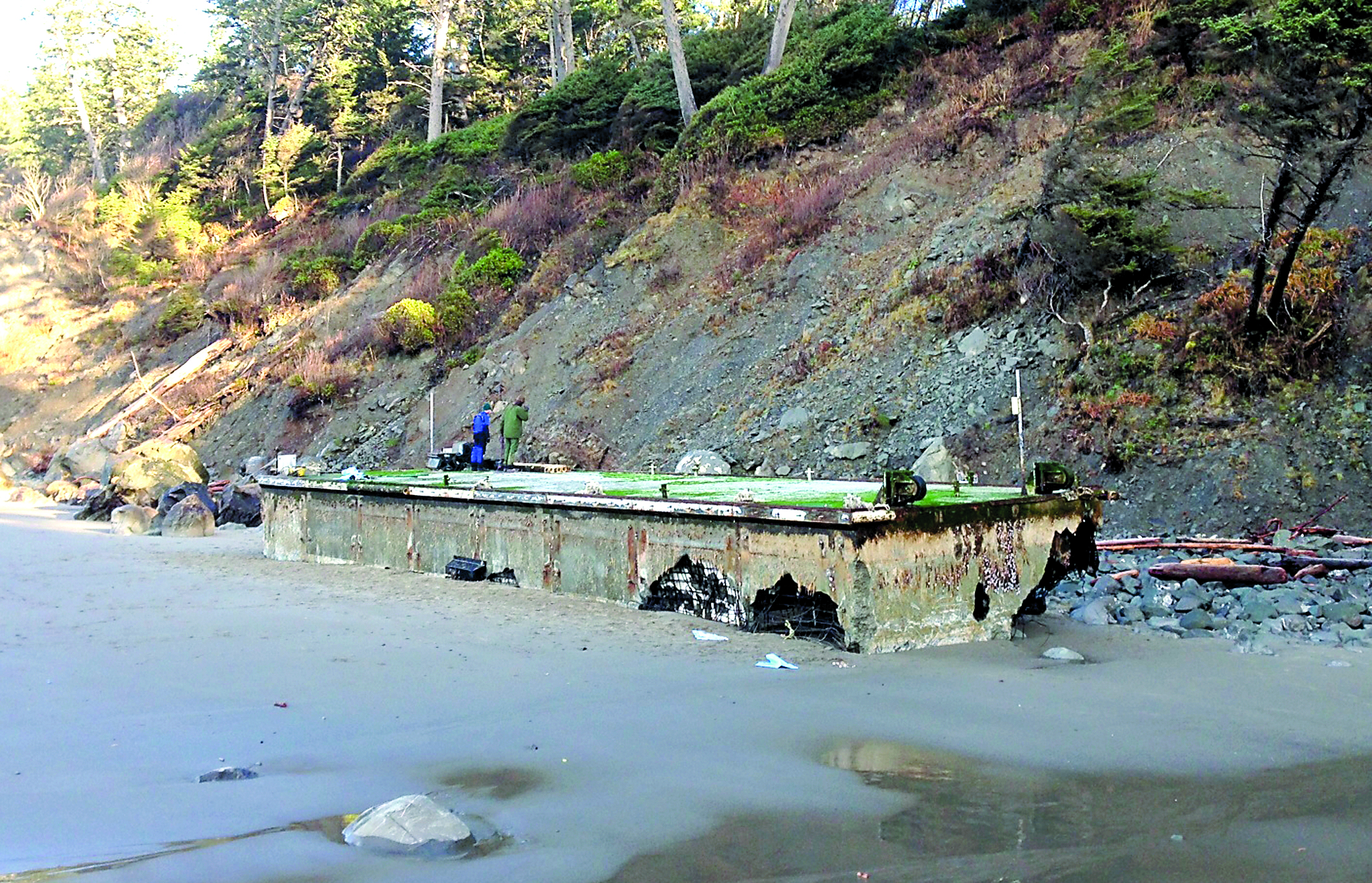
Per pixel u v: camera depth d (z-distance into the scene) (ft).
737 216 88.33
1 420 139.44
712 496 32.30
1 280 166.09
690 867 14.15
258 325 130.93
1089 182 57.67
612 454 70.85
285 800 16.71
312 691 23.32
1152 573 36.63
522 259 104.12
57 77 244.42
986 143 77.77
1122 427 49.88
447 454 56.75
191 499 63.82
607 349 81.71
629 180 109.09
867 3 108.17
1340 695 22.94
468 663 25.79
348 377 100.37
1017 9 94.12
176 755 18.98
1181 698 22.81
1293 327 49.52
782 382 66.39
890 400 59.00
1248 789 17.20
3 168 255.50
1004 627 28.91
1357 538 39.73
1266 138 49.55
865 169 83.87
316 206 165.48
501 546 37.50
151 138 241.14
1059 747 19.48
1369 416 45.96
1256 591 34.04
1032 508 29.99
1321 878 13.65
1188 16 68.85
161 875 13.82
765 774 17.98
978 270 62.95
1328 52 45.39
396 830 14.92
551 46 172.65
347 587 37.81
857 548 25.88
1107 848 14.75
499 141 140.26
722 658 26.13
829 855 14.53
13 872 13.85
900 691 23.18
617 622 30.32
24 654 26.89
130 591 37.76
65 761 18.57
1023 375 55.88
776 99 97.60
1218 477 45.85
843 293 72.23
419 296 107.24
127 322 152.46
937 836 15.24
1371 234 52.85
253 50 217.97
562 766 18.40
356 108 189.88
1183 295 54.60
